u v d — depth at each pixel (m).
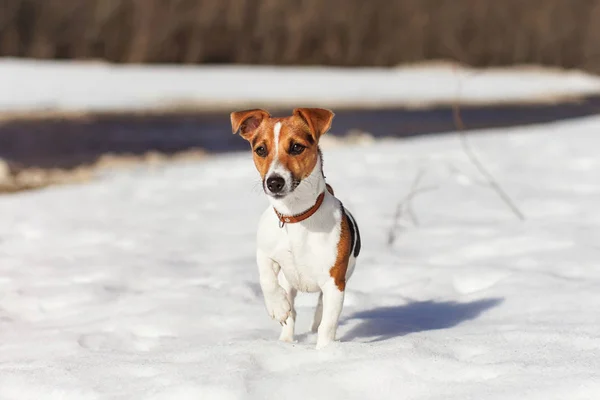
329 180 11.36
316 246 4.17
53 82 35.06
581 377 3.51
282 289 4.36
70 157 17.86
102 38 49.84
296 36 53.91
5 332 5.21
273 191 3.95
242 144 20.72
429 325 5.01
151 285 6.46
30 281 6.68
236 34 52.69
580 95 40.66
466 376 3.71
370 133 23.38
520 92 41.00
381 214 8.89
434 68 53.28
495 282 6.01
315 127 4.14
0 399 3.81
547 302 5.20
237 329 5.11
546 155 12.48
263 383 3.65
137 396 3.61
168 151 19.19
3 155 17.91
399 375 3.70
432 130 24.42
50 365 4.25
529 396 3.37
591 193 9.44
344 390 3.60
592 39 57.72
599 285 5.52
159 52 50.78
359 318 5.25
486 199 9.44
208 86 37.50
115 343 4.86
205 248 7.91
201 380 3.69
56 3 49.00
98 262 7.38
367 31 55.06
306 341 4.73
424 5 55.97
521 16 57.34
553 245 6.99
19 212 10.45
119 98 32.06
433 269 6.42
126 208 10.49
